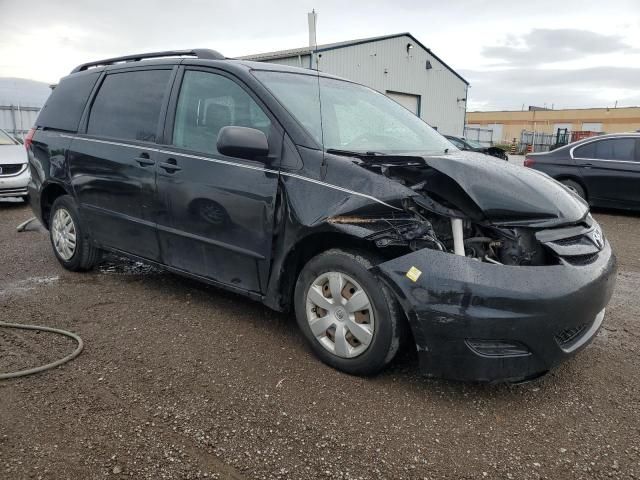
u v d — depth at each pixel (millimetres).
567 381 3094
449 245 2885
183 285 4613
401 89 28344
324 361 3146
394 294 2762
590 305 2756
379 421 2631
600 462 2369
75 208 4676
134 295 4344
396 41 27250
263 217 3225
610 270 2961
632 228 8266
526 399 2885
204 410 2674
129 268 5141
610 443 2510
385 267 2771
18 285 4574
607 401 2887
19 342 3408
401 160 3062
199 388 2883
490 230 2910
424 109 30281
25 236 6594
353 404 2766
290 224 3074
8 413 2604
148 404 2715
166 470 2236
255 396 2812
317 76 4062
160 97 3994
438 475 2260
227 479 2197
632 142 9203
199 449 2377
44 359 3178
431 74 30094
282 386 2918
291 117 3271
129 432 2480
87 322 3762
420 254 2719
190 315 3918
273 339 3521
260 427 2547
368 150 3406
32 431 2465
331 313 3053
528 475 2271
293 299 3387
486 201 2865
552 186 3184
